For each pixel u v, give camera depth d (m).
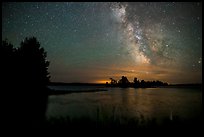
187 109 20.91
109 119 11.62
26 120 11.68
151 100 34.22
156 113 17.80
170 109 21.08
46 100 27.38
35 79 31.94
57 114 15.69
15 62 29.27
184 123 10.87
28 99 25.75
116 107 22.33
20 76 29.20
